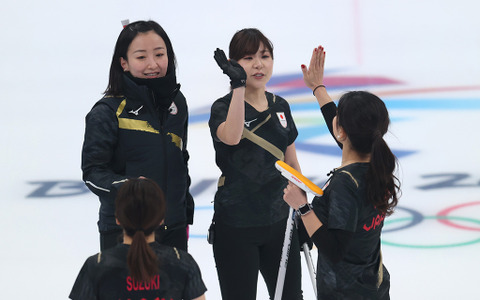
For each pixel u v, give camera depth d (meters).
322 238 9.77
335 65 34.72
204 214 20.69
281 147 12.95
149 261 8.36
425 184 22.42
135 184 8.66
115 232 11.60
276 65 34.72
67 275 17.30
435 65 34.16
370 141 9.88
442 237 18.77
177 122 12.20
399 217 20.12
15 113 30.39
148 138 11.77
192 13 40.19
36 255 18.48
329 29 38.44
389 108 29.52
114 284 8.62
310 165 24.11
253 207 12.65
